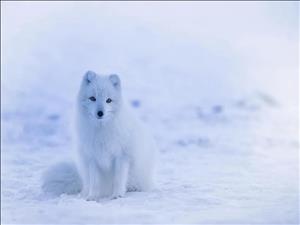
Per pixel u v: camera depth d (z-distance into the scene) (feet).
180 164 60.90
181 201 36.81
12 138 86.69
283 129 99.60
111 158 39.06
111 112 37.76
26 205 37.42
